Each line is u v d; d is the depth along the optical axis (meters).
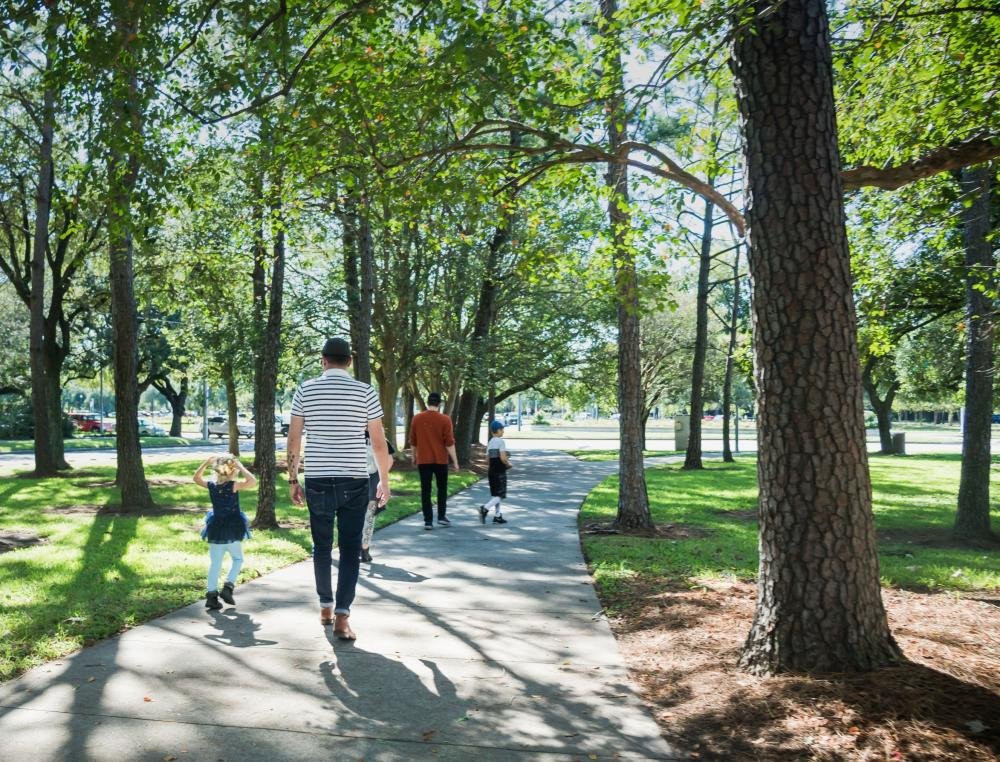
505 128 6.39
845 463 4.30
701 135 8.02
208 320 23.12
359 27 5.79
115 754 3.47
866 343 10.40
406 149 7.11
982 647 4.76
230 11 5.67
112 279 13.97
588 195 8.11
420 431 11.39
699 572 7.90
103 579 7.36
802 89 4.36
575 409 41.56
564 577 7.73
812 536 4.29
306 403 5.43
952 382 24.20
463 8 5.51
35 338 22.28
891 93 7.75
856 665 4.17
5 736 3.65
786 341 4.35
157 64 5.43
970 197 7.85
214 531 6.18
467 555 8.98
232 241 16.98
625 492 11.28
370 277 14.84
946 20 6.97
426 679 4.57
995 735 3.38
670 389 45.88
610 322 28.34
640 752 3.58
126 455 13.96
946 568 8.62
